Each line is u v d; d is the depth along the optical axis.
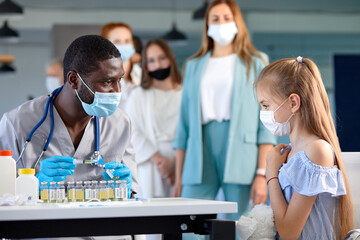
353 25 7.95
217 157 3.15
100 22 7.62
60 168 1.71
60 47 4.51
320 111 1.73
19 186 1.64
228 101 3.13
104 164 1.90
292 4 7.77
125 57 4.14
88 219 1.37
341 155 1.78
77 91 1.82
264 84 1.78
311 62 1.80
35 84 8.76
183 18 7.75
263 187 3.05
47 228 1.33
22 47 8.70
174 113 3.94
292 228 1.67
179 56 8.55
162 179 3.83
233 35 3.22
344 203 1.71
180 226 1.45
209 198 3.16
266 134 3.10
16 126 1.89
